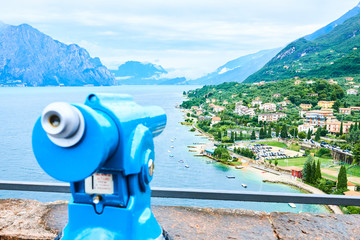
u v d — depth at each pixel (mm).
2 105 158125
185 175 55750
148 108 1456
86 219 1175
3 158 61562
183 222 2225
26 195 38406
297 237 2045
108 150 997
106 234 1140
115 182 1137
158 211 2398
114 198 1143
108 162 1105
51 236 2004
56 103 902
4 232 2039
